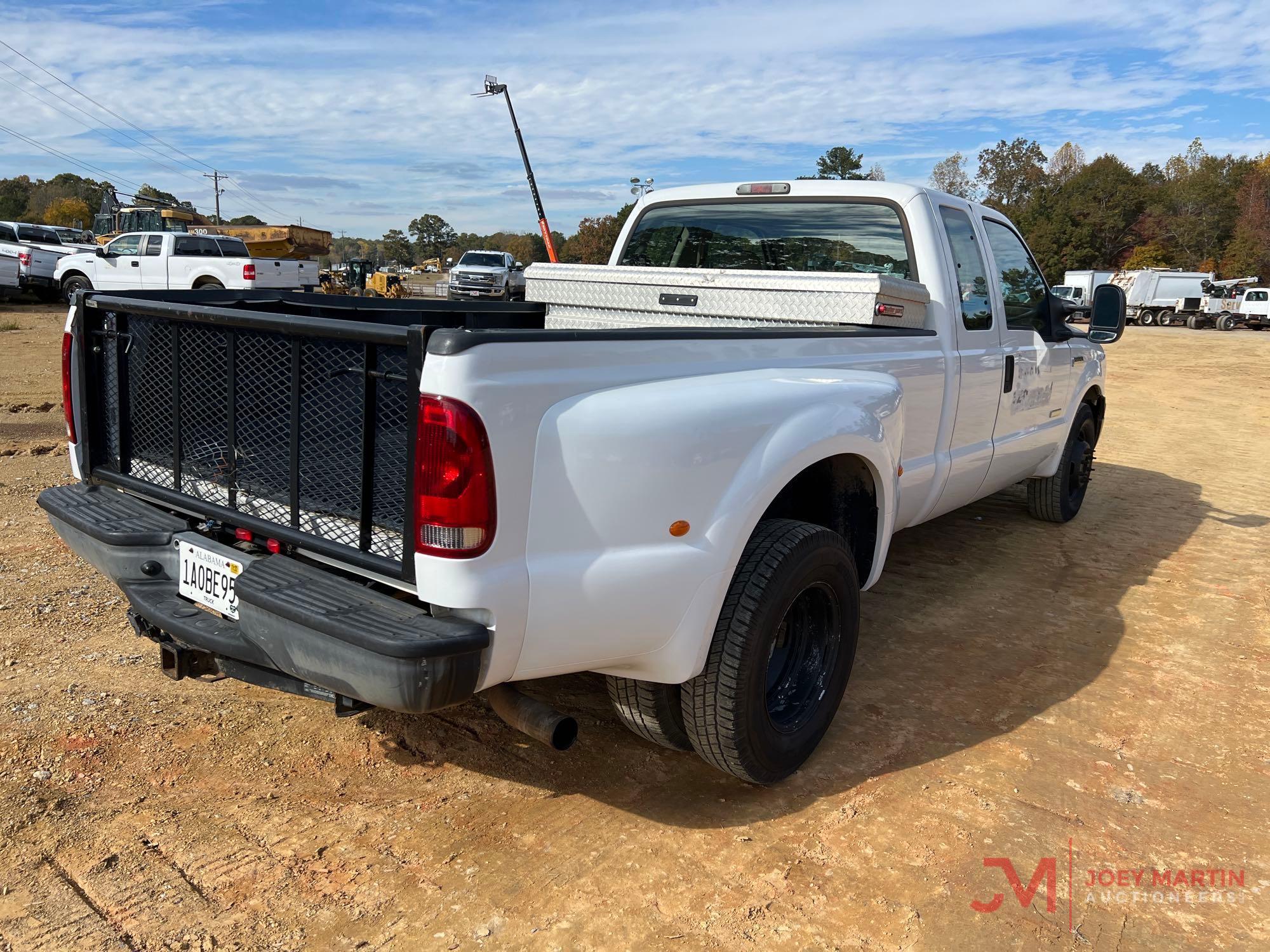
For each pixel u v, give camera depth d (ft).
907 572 16.83
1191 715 11.60
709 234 15.62
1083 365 18.88
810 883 8.03
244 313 7.70
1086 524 20.84
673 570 7.76
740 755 8.75
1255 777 10.15
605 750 10.16
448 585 6.68
